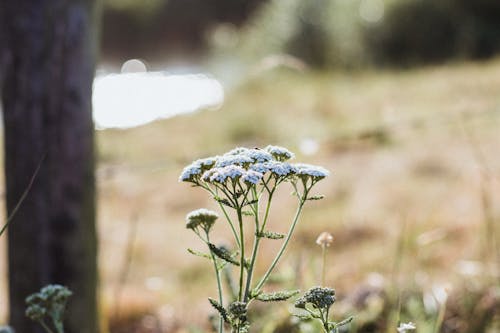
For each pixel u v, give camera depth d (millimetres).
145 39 38594
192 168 1840
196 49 38656
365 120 11742
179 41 39156
